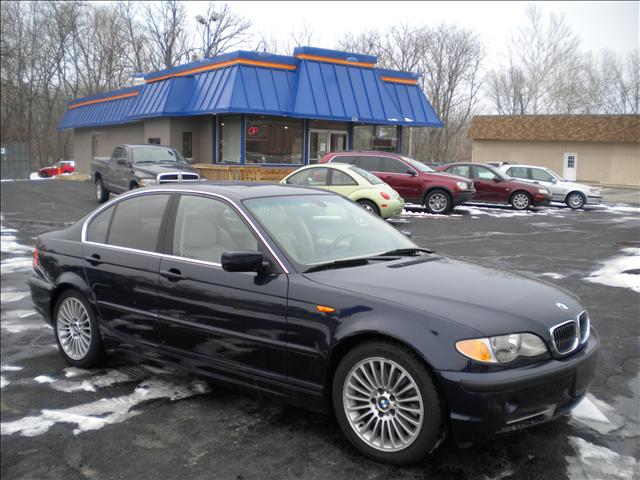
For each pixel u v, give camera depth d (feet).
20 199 69.05
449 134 176.35
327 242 14.42
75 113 116.16
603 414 13.65
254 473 11.28
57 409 14.42
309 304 12.25
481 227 49.42
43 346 19.60
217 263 13.99
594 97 139.03
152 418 13.76
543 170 72.95
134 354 15.78
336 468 11.36
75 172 118.01
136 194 16.65
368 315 11.51
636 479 10.81
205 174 72.95
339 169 47.88
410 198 59.00
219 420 13.55
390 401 11.40
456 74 171.53
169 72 81.30
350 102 74.08
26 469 11.78
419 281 12.50
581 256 34.55
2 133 163.84
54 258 17.74
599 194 70.49
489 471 11.10
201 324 13.94
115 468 11.69
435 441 10.92
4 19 144.25
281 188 16.15
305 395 12.46
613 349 18.16
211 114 72.43
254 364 13.12
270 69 70.64
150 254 15.31
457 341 10.68
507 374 10.57
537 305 11.85
